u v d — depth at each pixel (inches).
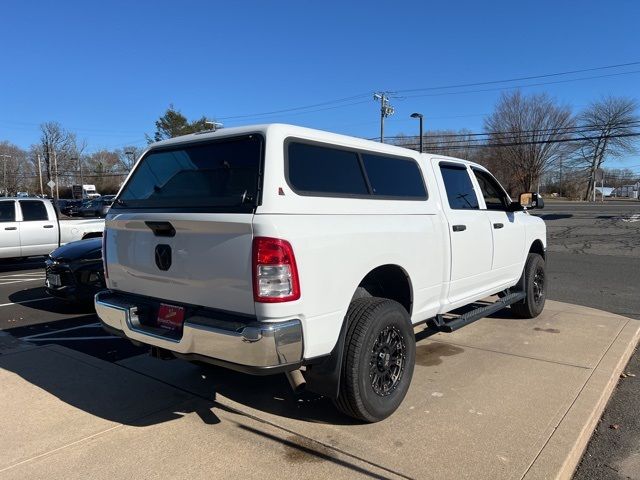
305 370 137.7
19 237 468.1
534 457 125.0
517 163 2645.2
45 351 215.6
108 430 142.0
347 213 137.6
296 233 121.0
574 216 1355.8
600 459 133.9
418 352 207.9
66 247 305.4
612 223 1104.8
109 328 155.6
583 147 2962.6
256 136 130.0
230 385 175.2
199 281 129.6
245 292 119.9
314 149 138.1
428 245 168.9
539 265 264.2
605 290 368.8
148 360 202.2
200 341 125.3
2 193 4005.9
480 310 210.4
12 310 307.9
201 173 138.8
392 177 163.8
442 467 121.1
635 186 4202.8
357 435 137.2
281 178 124.4
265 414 151.3
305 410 153.9
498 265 221.6
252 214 119.0
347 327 137.6
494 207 233.5
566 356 201.9
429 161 185.6
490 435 136.3
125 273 152.3
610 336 231.0
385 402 144.3
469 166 214.1
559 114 2559.1
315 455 127.4
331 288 129.3
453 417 147.3
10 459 126.8
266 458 126.3
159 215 135.4
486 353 206.4
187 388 172.7
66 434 139.7
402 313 149.1
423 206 171.2
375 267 144.6
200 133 146.3
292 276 119.0
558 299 335.0
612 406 166.1
